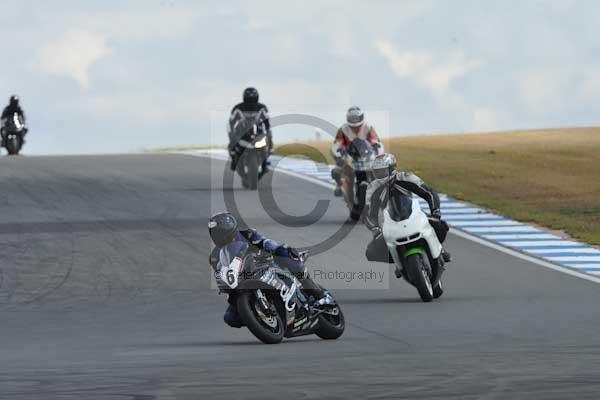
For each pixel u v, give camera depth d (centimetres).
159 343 4697
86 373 3562
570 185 11450
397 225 5772
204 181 11612
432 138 18700
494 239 8212
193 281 6725
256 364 3731
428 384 3125
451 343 4353
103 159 14662
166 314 5741
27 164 13875
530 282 6531
